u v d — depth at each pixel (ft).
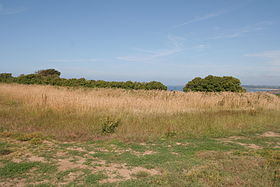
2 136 23.35
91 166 16.52
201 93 57.77
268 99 55.42
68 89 60.70
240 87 91.76
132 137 25.57
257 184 13.76
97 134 26.37
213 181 14.11
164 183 13.82
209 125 31.55
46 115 32.91
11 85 69.87
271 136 28.81
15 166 15.46
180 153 20.58
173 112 39.70
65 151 19.75
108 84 92.22
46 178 14.06
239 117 37.17
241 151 21.04
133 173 15.52
